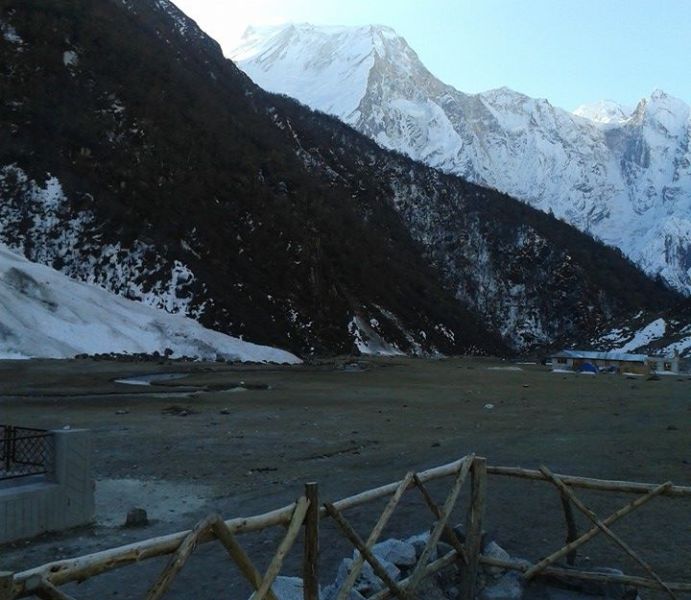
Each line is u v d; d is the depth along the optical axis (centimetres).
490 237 17362
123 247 6419
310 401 2753
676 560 730
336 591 568
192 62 12269
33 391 2745
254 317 6944
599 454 1437
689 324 11800
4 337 4153
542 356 11906
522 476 622
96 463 1273
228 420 2009
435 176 18750
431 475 566
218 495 1029
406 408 2544
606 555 751
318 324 7962
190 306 6338
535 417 2275
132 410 2225
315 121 18612
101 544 771
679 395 3500
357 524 879
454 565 622
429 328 10994
